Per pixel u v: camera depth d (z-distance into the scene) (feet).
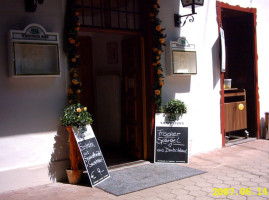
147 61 18.66
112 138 22.43
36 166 14.69
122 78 20.68
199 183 14.85
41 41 14.21
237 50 25.95
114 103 21.84
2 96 13.85
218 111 22.13
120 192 13.64
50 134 15.08
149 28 18.40
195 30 20.68
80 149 14.44
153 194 13.47
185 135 18.52
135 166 17.83
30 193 13.71
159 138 18.48
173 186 14.46
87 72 23.70
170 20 19.35
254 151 21.33
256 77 25.00
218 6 22.00
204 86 21.26
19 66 13.73
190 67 19.77
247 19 25.07
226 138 23.45
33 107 14.61
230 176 15.88
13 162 14.15
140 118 19.10
